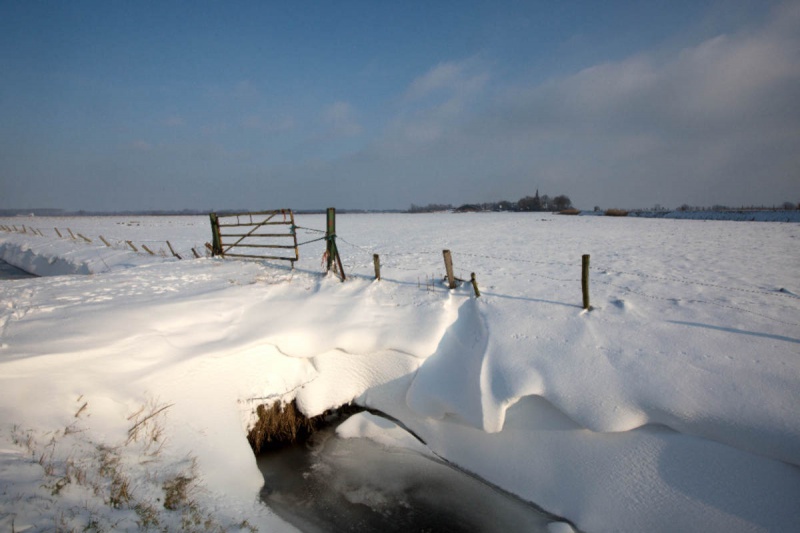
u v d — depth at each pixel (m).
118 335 5.63
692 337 6.48
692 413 4.88
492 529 4.90
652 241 22.47
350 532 4.85
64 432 4.27
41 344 5.05
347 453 6.24
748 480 4.43
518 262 14.36
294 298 8.26
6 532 2.89
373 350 6.75
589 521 4.80
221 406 5.73
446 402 6.03
